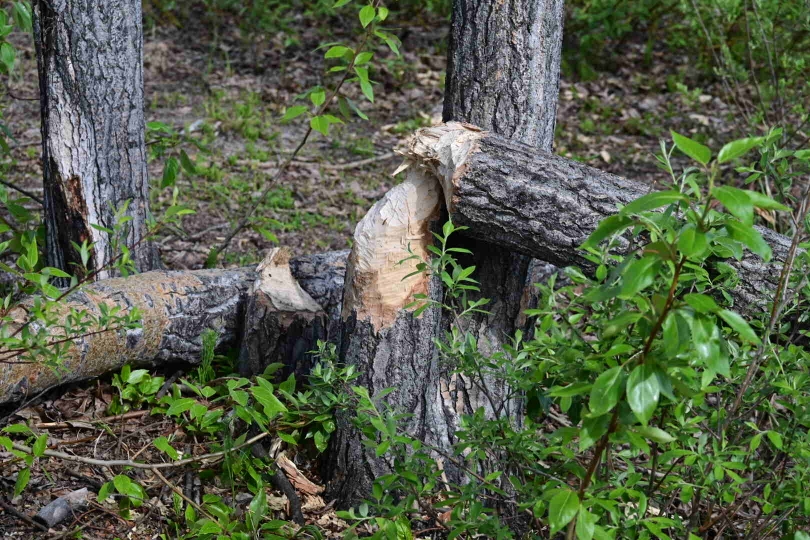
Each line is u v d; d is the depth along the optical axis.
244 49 12.46
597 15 12.17
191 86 11.14
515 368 3.36
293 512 4.18
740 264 3.88
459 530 3.08
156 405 4.90
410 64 12.14
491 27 4.55
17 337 4.25
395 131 10.27
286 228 7.67
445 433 4.29
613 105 11.30
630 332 2.90
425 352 4.23
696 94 10.98
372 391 4.21
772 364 3.14
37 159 8.59
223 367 5.15
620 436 2.48
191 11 13.60
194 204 7.94
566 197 4.05
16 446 3.64
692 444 2.90
